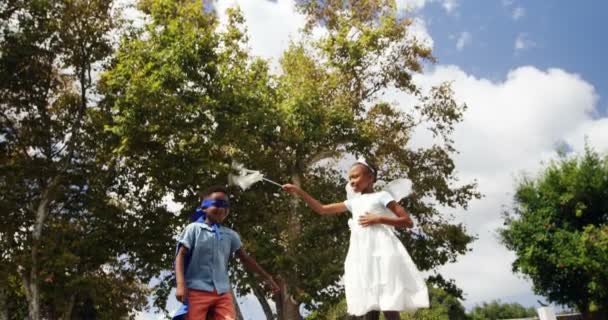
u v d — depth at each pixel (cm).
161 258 2228
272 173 2427
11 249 2175
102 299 2170
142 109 1964
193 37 2073
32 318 1969
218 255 482
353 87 2633
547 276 3212
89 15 2241
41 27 2183
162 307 2261
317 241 2247
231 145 2239
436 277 2517
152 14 2209
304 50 2581
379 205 466
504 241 3366
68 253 1981
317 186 2462
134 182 2309
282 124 2233
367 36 2473
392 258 442
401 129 2628
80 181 2327
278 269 2072
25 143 2295
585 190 3153
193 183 2119
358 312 447
